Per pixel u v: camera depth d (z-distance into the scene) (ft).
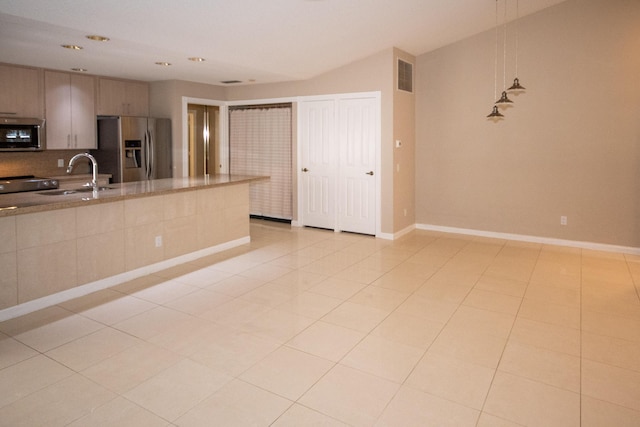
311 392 8.23
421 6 15.15
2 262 11.19
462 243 19.94
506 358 9.58
